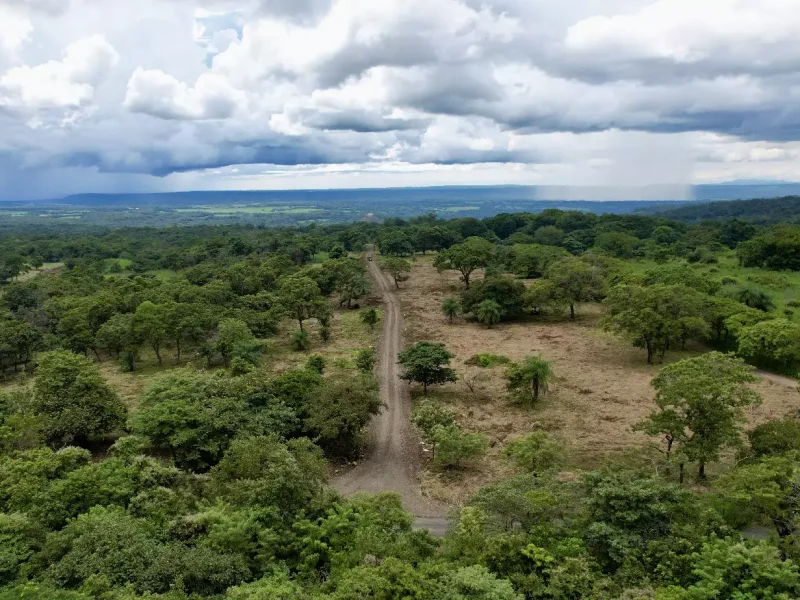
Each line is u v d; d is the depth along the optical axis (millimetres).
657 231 161000
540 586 21016
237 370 52906
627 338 66188
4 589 20641
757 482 24750
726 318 63500
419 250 176875
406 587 19719
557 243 159125
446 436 38750
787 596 18359
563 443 42250
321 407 41469
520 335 76250
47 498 27922
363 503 28578
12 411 41938
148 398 43125
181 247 172125
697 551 22156
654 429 34312
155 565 22125
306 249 149125
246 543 24594
